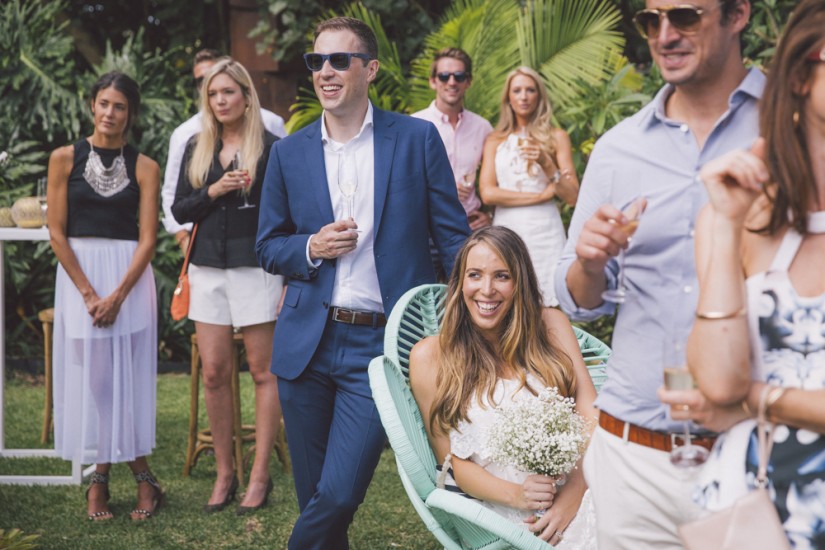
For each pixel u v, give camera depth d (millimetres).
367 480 3209
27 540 3342
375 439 3205
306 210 3338
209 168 4535
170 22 9398
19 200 4957
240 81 4469
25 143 7941
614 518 2021
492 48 6605
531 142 5207
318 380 3309
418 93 6801
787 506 1646
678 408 1726
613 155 2072
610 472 2020
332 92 3258
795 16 1656
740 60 1976
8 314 8070
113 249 4512
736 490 1695
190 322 7867
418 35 8656
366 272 3285
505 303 2887
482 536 2568
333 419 3316
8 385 7367
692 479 1884
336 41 3258
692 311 1935
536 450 2645
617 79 5984
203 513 4520
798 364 1664
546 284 5324
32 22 8156
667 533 1961
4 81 7922
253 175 4453
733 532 1662
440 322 3184
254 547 4098
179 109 8133
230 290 4504
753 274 1737
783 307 1682
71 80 8172
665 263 1969
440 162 3365
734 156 1643
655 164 1999
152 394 4605
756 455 1686
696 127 1980
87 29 9531
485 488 2744
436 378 2902
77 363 4500
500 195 5340
